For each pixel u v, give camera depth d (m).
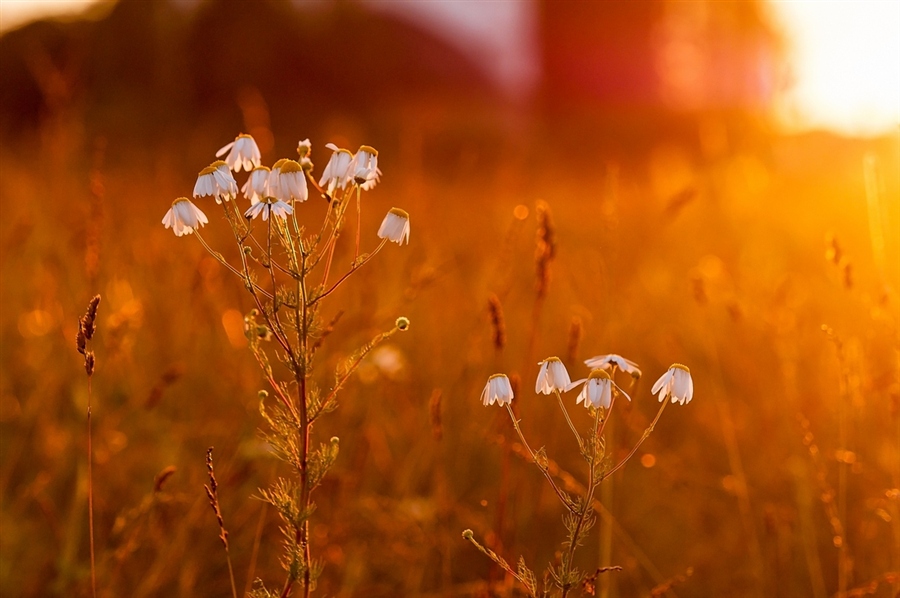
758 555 2.76
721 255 5.77
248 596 1.86
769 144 8.41
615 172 3.58
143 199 5.92
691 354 4.21
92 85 10.86
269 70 17.95
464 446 3.35
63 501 3.14
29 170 6.21
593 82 20.88
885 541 2.94
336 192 1.80
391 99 20.09
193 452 3.24
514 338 3.99
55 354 3.76
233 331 3.68
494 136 15.65
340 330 3.26
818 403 3.44
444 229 5.44
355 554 2.79
